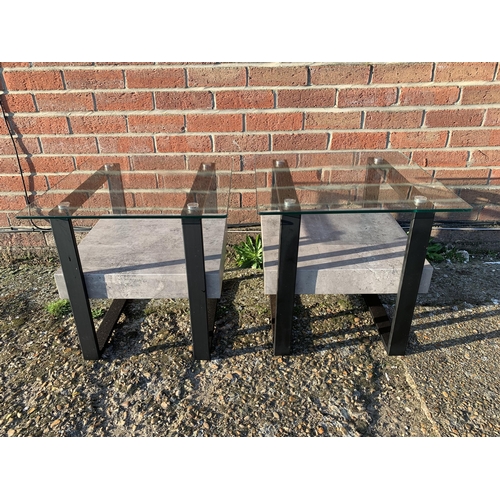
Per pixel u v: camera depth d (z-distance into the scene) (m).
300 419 1.80
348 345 2.19
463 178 2.83
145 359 2.11
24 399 1.90
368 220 2.45
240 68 2.51
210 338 2.16
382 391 1.92
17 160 2.73
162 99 2.59
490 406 1.84
